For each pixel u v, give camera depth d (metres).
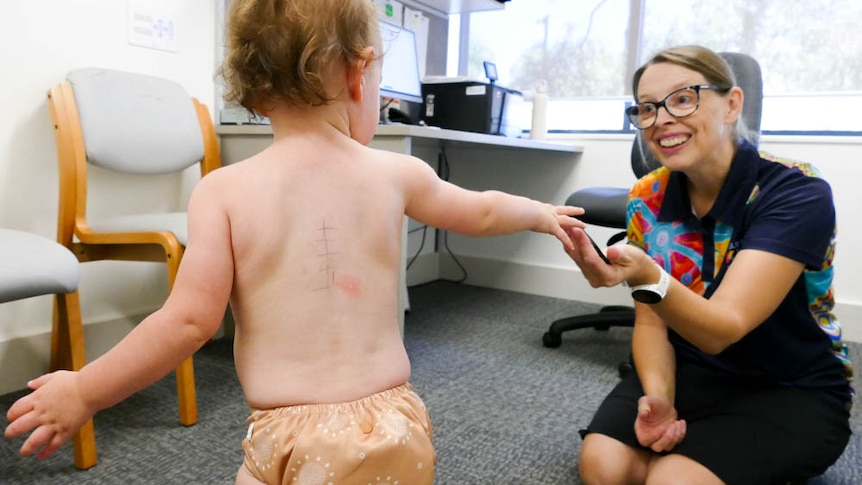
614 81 2.59
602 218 1.77
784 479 0.89
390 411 0.59
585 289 2.58
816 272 0.97
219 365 1.66
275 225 0.58
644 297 0.81
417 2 2.65
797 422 0.92
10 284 0.96
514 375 1.67
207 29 1.87
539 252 2.70
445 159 2.86
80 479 1.09
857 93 2.11
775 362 0.99
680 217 1.06
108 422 1.31
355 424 0.57
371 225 0.62
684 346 1.11
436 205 0.69
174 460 1.16
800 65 2.20
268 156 0.61
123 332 1.73
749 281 0.87
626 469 0.98
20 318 1.51
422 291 2.71
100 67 1.57
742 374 1.02
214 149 1.76
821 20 2.14
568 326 1.95
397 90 2.24
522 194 2.69
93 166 1.62
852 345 2.04
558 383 1.62
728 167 0.98
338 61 0.62
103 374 0.56
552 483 1.11
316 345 0.59
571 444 1.27
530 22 2.76
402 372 0.64
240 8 0.62
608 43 2.58
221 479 1.10
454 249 2.94
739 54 1.63
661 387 1.02
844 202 2.07
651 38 2.49
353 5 0.63
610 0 2.55
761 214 0.94
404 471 0.58
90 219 1.63
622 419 1.04
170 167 1.62
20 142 1.46
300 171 0.60
